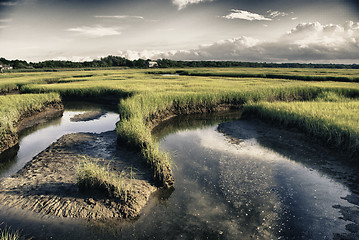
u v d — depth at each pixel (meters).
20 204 5.37
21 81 34.97
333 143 8.91
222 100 18.98
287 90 21.11
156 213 5.25
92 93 23.23
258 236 4.53
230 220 5.01
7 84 30.62
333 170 7.34
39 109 16.98
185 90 21.98
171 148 9.69
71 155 8.41
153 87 24.41
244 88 22.66
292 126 11.63
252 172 7.31
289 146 9.66
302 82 30.81
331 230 4.61
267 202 5.64
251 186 6.41
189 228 4.77
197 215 5.19
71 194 5.72
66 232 4.60
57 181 6.39
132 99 15.95
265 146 9.77
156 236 4.55
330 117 10.27
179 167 7.68
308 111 11.65
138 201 5.50
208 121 14.89
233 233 4.62
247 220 5.00
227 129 12.77
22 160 8.62
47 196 5.66
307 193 6.03
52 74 53.22
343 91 20.53
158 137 11.46
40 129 13.05
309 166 7.70
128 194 5.65
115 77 41.88
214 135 11.72
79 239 4.45
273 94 20.23
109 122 14.57
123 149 8.95
